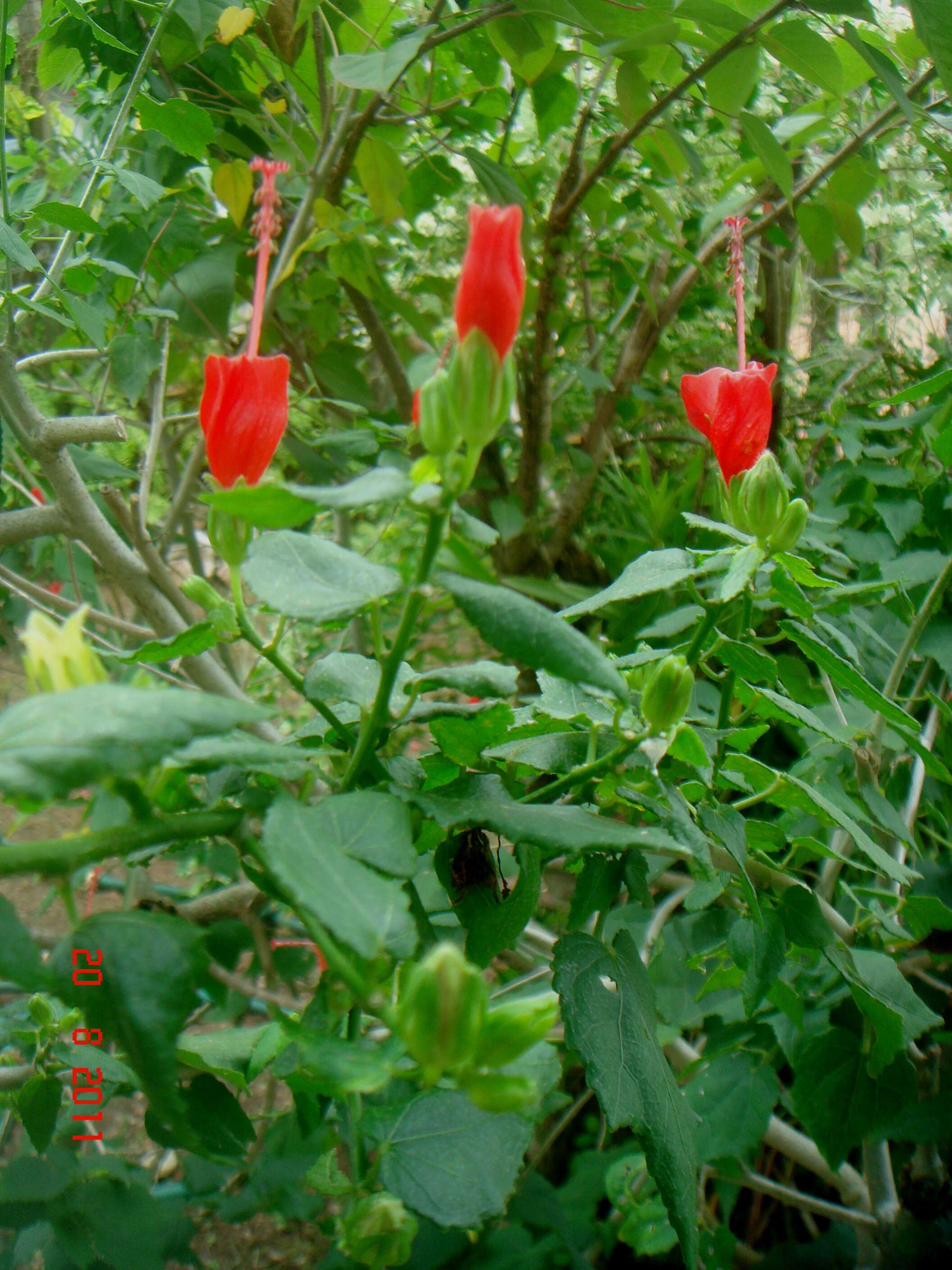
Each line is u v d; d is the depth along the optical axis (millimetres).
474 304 234
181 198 693
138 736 208
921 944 550
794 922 389
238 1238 815
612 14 553
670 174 776
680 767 368
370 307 780
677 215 917
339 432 848
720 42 590
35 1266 510
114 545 557
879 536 667
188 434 1012
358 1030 283
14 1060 529
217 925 500
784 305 963
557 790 312
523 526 821
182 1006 222
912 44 676
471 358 233
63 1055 376
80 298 563
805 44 552
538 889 318
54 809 992
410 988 224
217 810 258
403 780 306
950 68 522
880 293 961
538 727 343
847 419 734
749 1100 562
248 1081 344
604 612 750
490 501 804
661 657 360
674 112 845
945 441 481
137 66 597
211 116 694
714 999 647
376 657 279
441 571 254
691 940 663
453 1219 253
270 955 510
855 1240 652
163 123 532
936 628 600
